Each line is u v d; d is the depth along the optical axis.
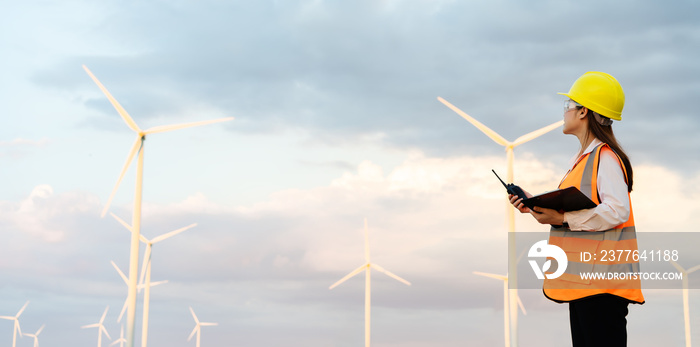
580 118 5.91
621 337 5.48
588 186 5.66
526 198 5.73
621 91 5.84
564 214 5.62
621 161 5.61
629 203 5.45
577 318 5.84
